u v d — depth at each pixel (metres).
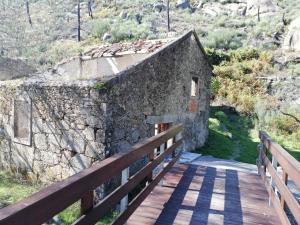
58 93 7.30
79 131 6.93
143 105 7.77
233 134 15.79
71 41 29.09
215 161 9.35
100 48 11.46
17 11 39.94
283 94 19.92
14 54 24.86
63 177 7.40
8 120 8.94
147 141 4.33
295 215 3.04
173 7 40.16
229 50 25.44
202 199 5.50
